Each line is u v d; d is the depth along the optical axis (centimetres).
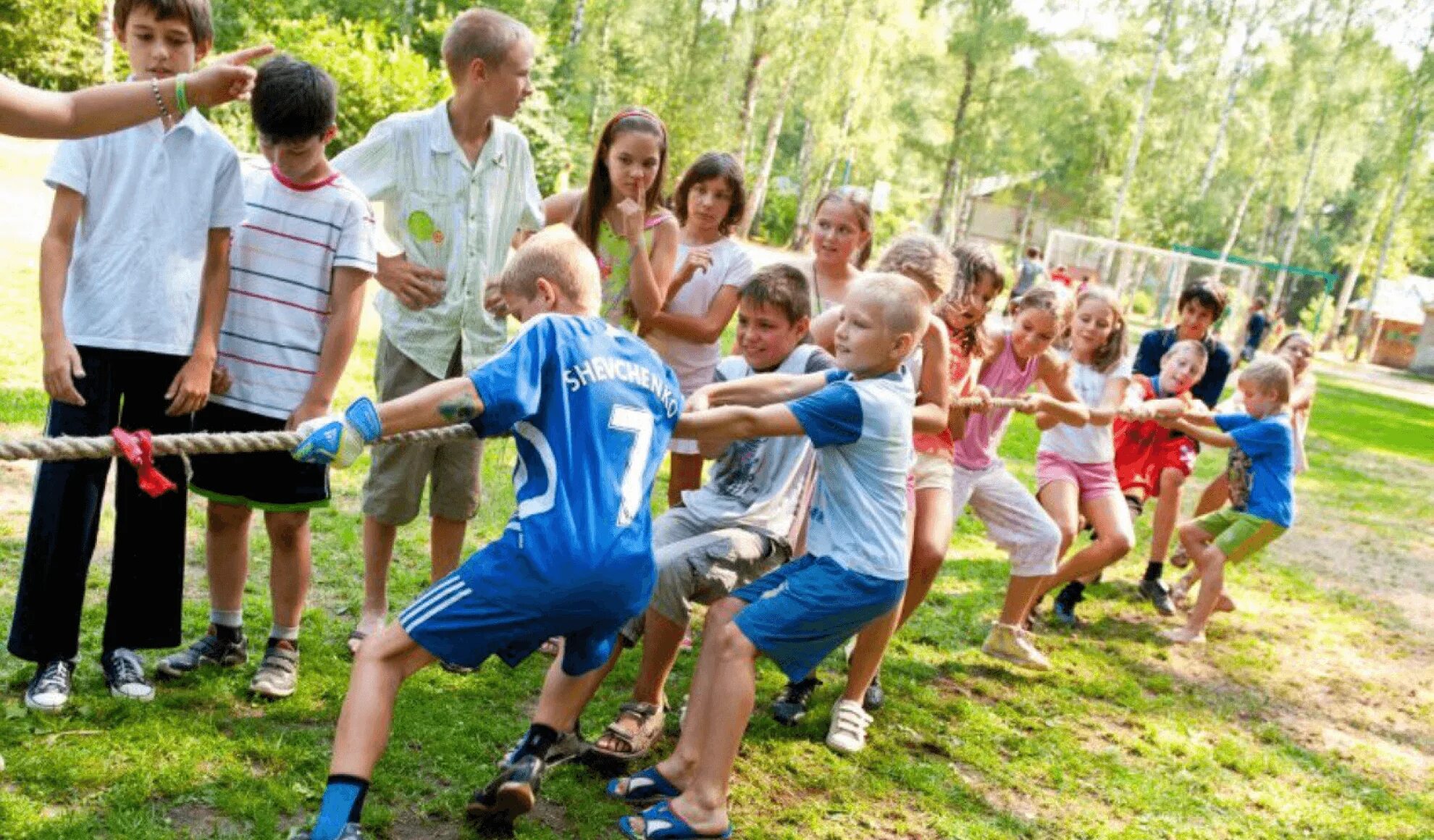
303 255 368
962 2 4362
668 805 338
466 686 413
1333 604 747
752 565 389
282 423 371
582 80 3378
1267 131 4166
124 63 2450
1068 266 2931
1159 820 409
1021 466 1002
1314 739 514
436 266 414
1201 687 556
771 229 4612
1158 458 659
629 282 459
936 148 4422
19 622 343
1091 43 4119
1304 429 797
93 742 333
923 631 559
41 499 339
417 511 425
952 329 451
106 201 332
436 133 409
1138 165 4141
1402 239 5394
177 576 369
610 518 294
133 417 350
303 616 449
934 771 415
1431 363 5141
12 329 787
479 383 280
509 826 329
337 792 273
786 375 379
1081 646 585
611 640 317
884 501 354
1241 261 4062
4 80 257
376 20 3269
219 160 345
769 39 3538
